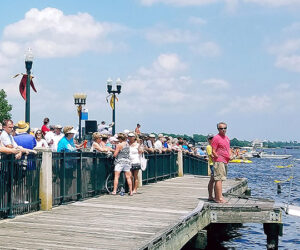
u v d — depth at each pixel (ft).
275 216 41.68
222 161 43.88
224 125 43.55
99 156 48.32
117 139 51.90
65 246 25.57
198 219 37.99
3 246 25.25
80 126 85.87
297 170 254.88
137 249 24.43
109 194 49.65
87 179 45.44
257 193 111.14
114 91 85.61
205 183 65.16
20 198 34.45
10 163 33.06
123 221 33.50
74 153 42.47
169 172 73.87
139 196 48.83
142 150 52.95
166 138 75.20
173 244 30.78
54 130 49.60
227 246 49.70
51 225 31.40
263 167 292.81
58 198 39.63
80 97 85.56
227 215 42.01
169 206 41.45
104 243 26.48
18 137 36.04
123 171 52.06
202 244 38.17
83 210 38.11
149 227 31.35
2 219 32.89
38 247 25.20
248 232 57.67
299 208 72.28
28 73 56.39
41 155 37.17
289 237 53.78
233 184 66.54
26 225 31.17
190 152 85.66
